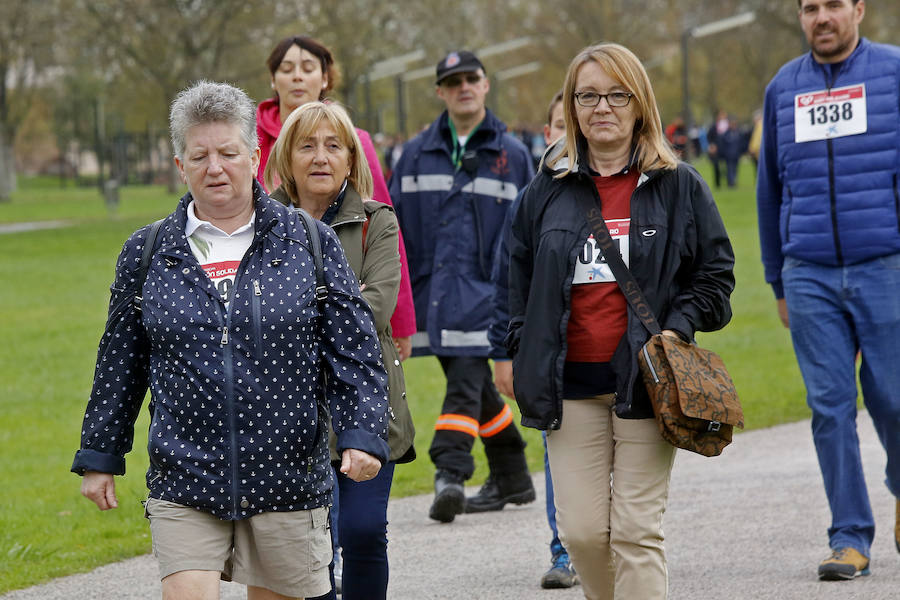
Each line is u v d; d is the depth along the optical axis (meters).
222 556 12.11
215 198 12.02
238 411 11.76
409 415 15.40
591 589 14.59
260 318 11.84
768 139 19.62
